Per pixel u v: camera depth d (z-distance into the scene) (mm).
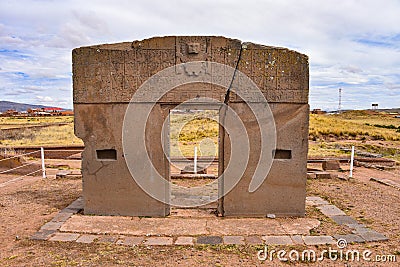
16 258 5035
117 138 6906
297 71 6719
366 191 9430
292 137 6852
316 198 8469
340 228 6281
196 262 4926
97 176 6992
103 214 7047
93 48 6727
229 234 5988
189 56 6711
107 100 6816
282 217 6949
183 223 6570
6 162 12461
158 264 4855
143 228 6285
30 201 8250
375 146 22438
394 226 6441
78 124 6902
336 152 19031
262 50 6691
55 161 15383
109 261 4934
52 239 5758
